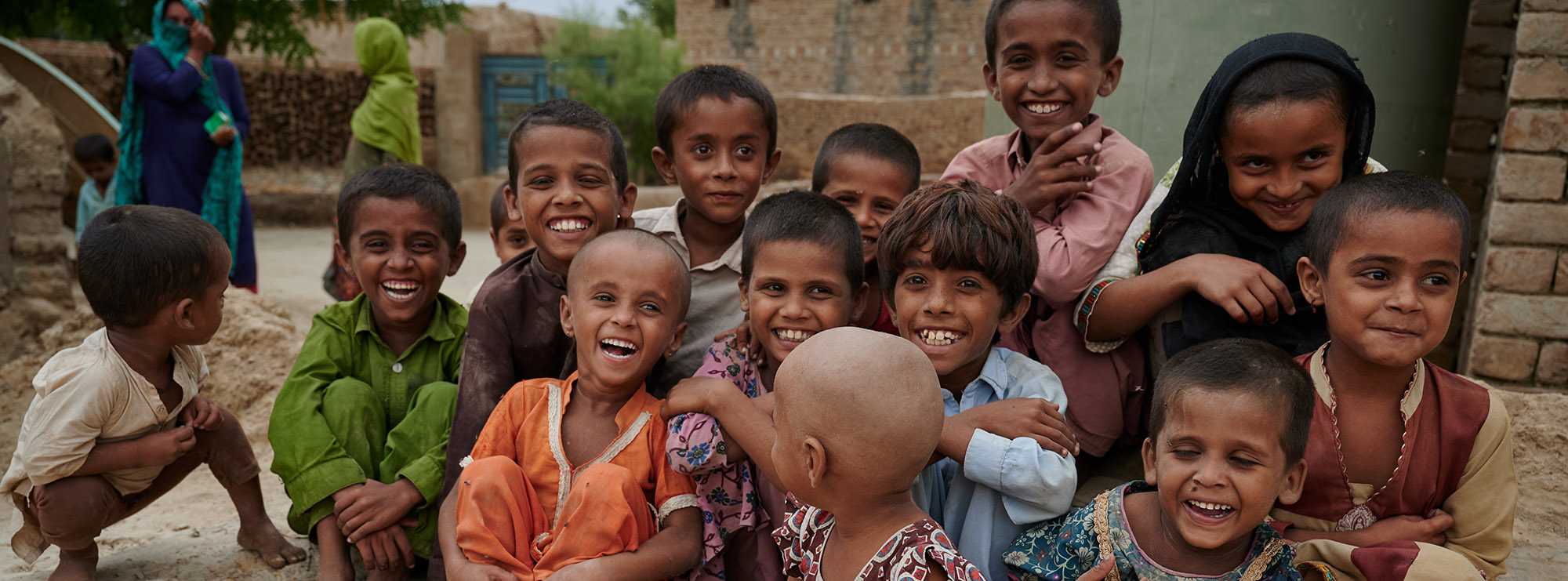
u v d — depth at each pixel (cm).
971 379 234
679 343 242
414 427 262
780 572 234
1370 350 194
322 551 248
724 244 294
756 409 217
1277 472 183
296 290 947
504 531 213
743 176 284
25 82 1101
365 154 714
